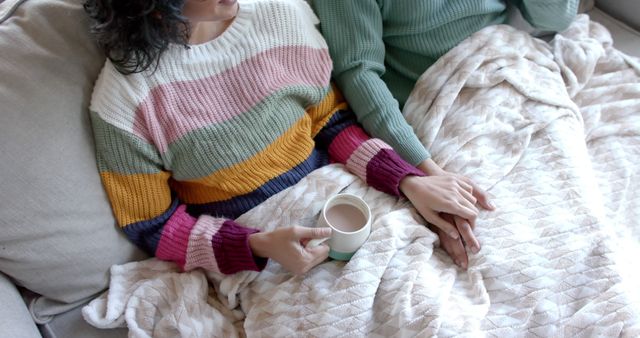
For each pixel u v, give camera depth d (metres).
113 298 0.85
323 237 0.82
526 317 0.80
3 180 0.75
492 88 1.06
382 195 0.96
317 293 0.82
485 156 0.99
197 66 0.88
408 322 0.78
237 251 0.85
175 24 0.79
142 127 0.83
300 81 0.96
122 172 0.84
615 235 0.91
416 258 0.86
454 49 1.09
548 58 1.15
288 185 0.94
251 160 0.90
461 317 0.79
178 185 0.96
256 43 0.92
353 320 0.79
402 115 1.06
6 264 0.79
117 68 0.81
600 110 1.12
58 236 0.81
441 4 1.06
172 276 0.89
